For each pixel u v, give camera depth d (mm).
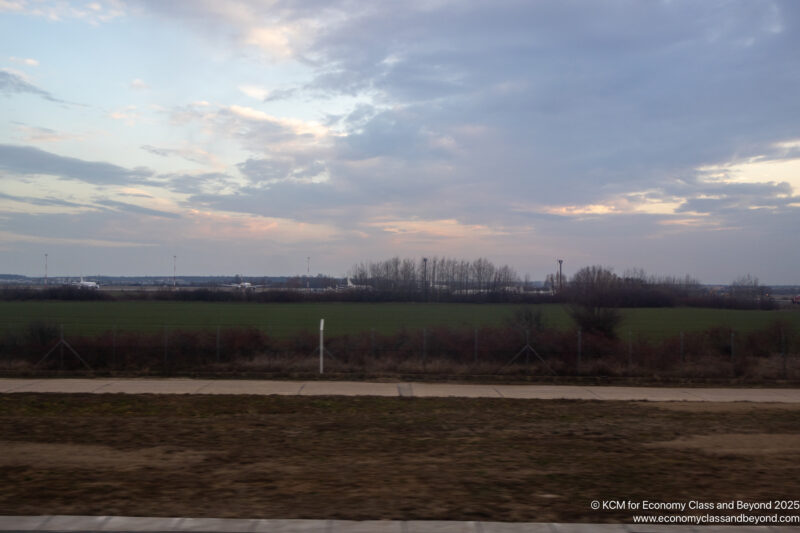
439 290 103812
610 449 11656
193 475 9406
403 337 30031
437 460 10602
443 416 15461
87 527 6945
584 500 8195
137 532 6844
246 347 27734
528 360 25781
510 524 7113
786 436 13062
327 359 26344
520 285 110875
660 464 10422
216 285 152000
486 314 65062
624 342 28969
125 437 12359
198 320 55969
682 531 7043
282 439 12352
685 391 20734
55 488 8578
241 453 11047
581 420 15031
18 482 8906
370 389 20266
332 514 7484
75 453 10930
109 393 18609
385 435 12883
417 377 23781
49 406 16266
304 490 8562
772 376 24703
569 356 26359
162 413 15469
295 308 75938
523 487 8820
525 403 17812
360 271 111812
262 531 6887
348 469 9875
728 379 24188
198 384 20828
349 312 68562
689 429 13836
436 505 7891
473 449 11562
